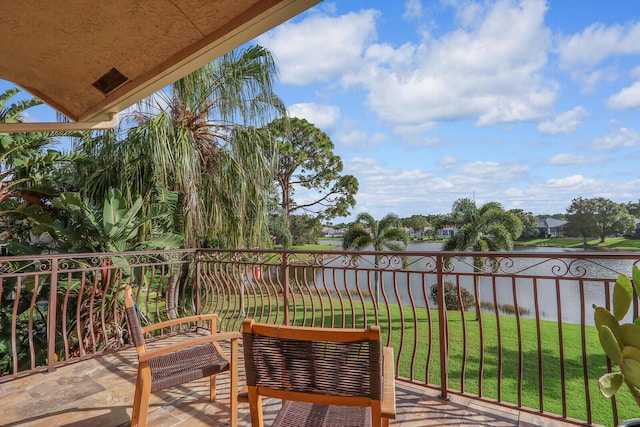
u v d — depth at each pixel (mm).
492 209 14047
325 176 20797
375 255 2770
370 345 1179
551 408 3977
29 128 2688
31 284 4641
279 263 3467
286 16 1617
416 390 2586
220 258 4148
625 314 1489
